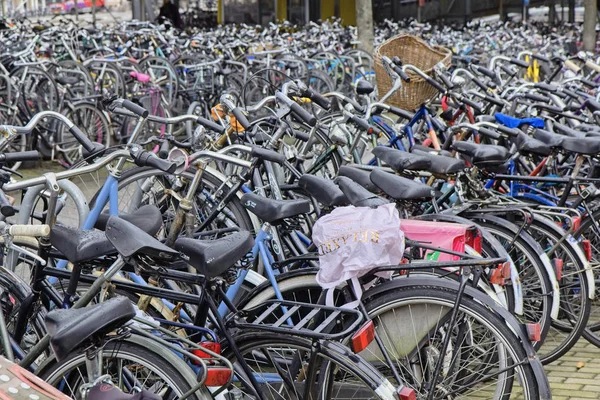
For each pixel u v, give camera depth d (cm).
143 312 327
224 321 325
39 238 321
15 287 334
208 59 1138
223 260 304
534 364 329
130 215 363
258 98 1098
